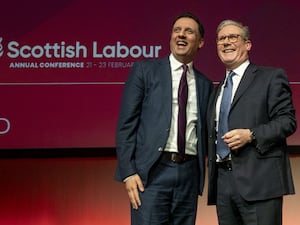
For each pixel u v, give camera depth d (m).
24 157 5.61
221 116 2.29
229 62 2.32
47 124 5.57
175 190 2.32
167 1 5.52
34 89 5.54
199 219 3.63
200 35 2.43
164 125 2.30
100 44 5.52
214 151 2.33
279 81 2.22
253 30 5.54
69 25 5.50
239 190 2.18
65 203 4.01
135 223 2.34
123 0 5.51
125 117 2.35
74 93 5.55
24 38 5.50
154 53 5.52
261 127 2.15
